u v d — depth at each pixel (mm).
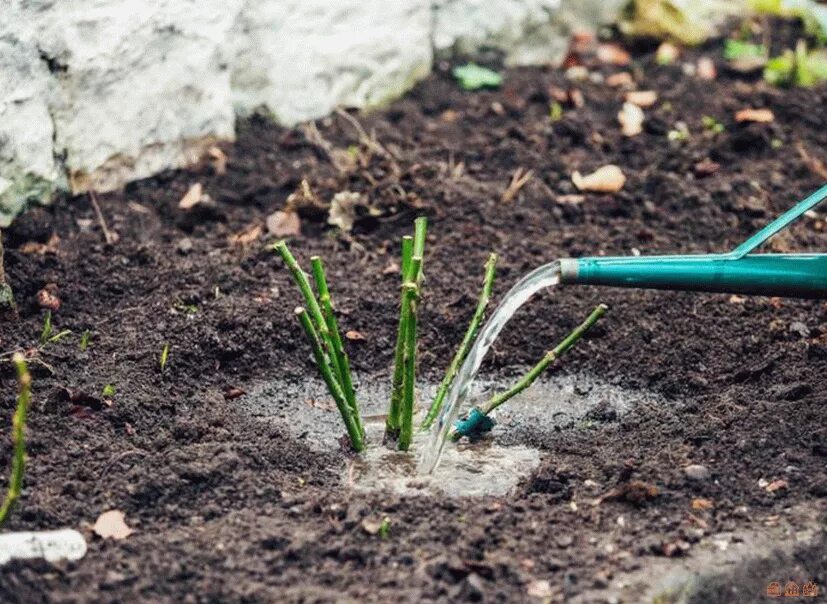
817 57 6203
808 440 3617
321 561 3184
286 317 4277
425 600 3037
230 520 3314
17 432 3008
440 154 5234
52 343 4055
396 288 4465
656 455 3646
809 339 4172
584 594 3064
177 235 4723
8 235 4512
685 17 6219
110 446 3592
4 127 4414
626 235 4789
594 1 6152
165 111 4918
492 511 3383
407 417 3678
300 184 4992
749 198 4992
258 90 5277
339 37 5430
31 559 3090
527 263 4594
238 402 3982
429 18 5770
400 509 3377
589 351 4242
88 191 4773
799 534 3271
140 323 4203
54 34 4504
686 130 5457
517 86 5809
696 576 3129
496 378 4176
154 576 3098
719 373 4105
